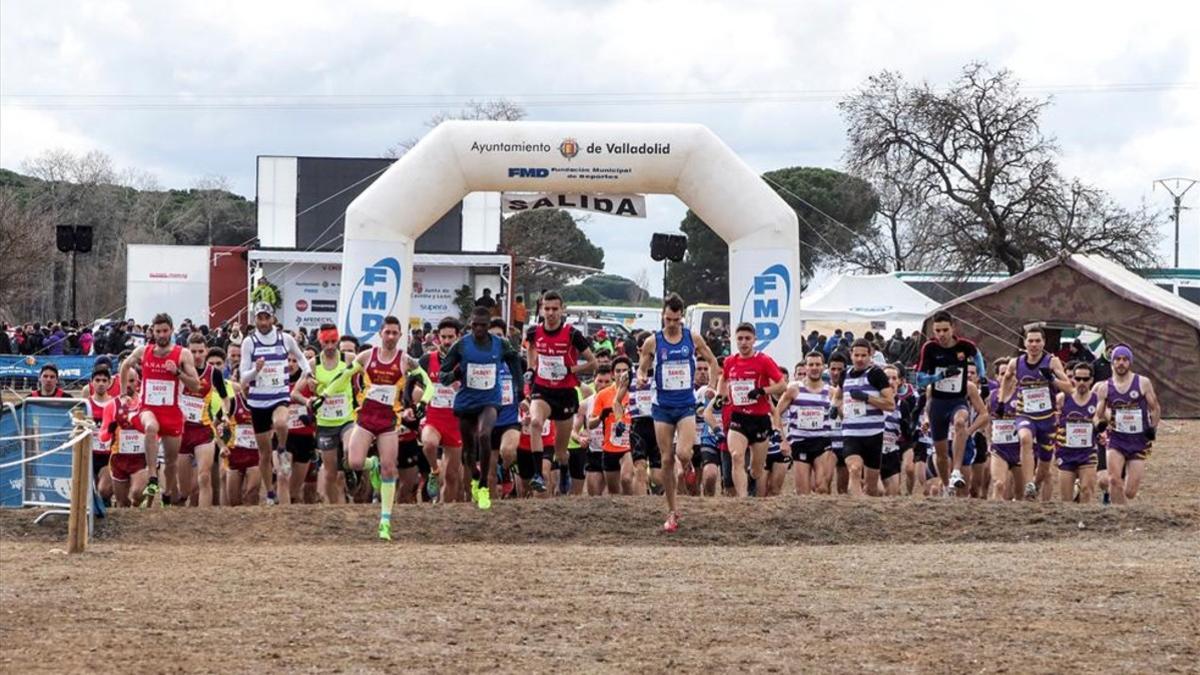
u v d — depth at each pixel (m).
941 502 14.20
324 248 43.88
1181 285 49.44
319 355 16.16
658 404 13.30
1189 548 12.21
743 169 21.03
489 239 42.47
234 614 8.92
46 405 14.64
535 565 11.16
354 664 7.56
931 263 49.16
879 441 15.78
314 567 11.04
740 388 15.48
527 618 8.84
